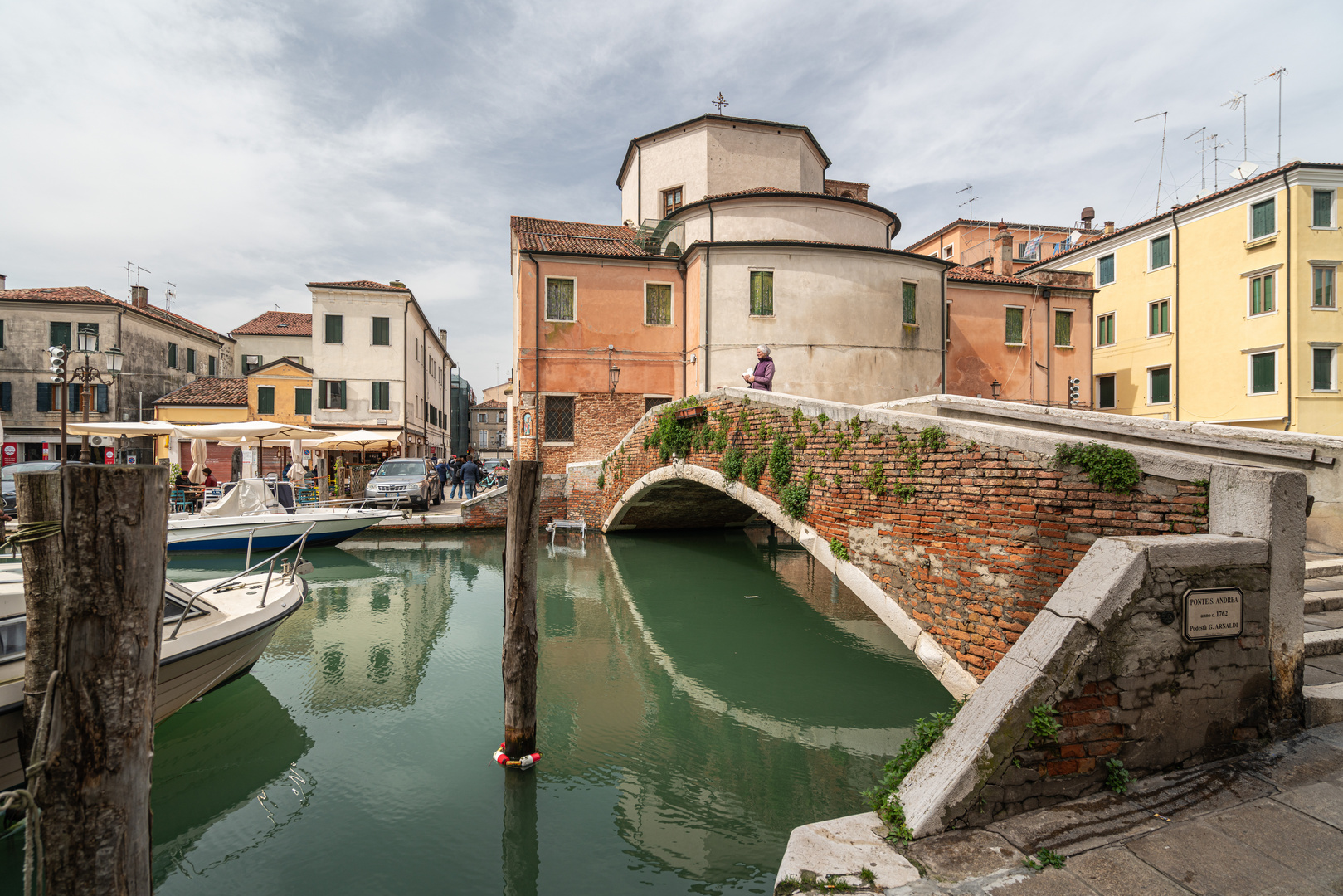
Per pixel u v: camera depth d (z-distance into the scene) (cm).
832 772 616
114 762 257
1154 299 2511
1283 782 325
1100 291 2719
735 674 880
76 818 252
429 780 586
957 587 591
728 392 1059
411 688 795
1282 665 363
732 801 562
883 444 692
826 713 752
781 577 1451
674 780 597
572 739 679
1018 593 530
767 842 504
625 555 1667
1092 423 741
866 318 1898
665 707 770
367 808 540
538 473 595
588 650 987
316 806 541
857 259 1898
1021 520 527
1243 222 2216
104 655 254
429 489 2167
